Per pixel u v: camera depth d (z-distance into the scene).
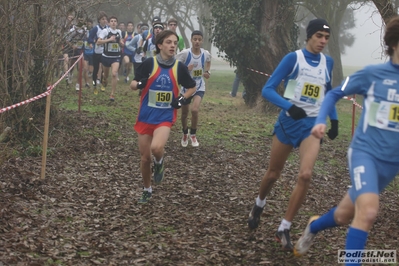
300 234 6.07
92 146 9.56
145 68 6.61
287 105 5.21
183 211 6.71
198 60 9.93
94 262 5.00
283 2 15.58
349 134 13.30
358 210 4.05
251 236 5.89
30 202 6.54
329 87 5.67
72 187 7.35
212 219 6.45
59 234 5.62
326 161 10.14
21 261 4.85
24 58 9.14
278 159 5.66
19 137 9.10
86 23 10.02
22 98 9.12
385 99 4.19
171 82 6.64
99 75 18.39
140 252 5.32
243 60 15.99
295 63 5.48
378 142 4.18
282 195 7.69
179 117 13.80
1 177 7.30
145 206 6.83
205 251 5.43
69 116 11.47
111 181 7.80
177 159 9.40
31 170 7.86
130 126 11.62
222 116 14.45
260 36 15.55
